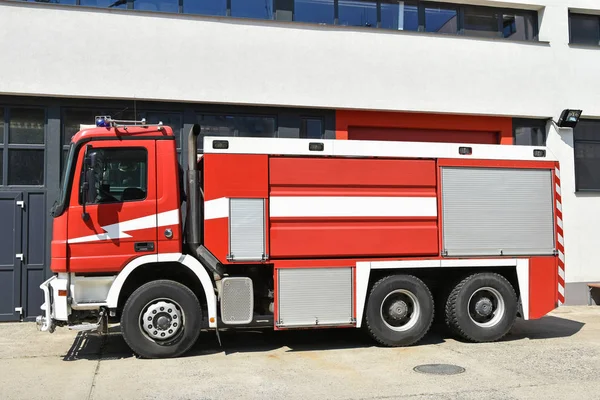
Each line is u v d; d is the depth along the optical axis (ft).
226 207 24.45
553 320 33.73
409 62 38.09
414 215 26.16
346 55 36.96
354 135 38.14
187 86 34.40
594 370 22.16
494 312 27.55
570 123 40.52
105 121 24.09
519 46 40.29
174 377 21.21
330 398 18.74
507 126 40.60
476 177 27.07
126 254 23.65
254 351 25.57
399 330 26.07
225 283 24.35
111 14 33.55
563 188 40.63
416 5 39.78
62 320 23.49
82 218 23.38
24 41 32.45
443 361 23.62
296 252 24.86
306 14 37.58
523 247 27.48
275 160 25.00
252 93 35.35
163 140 24.39
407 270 26.73
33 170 32.94
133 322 23.62
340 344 27.04
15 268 32.32
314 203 25.16
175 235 24.03
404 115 38.60
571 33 42.91
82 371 22.17
